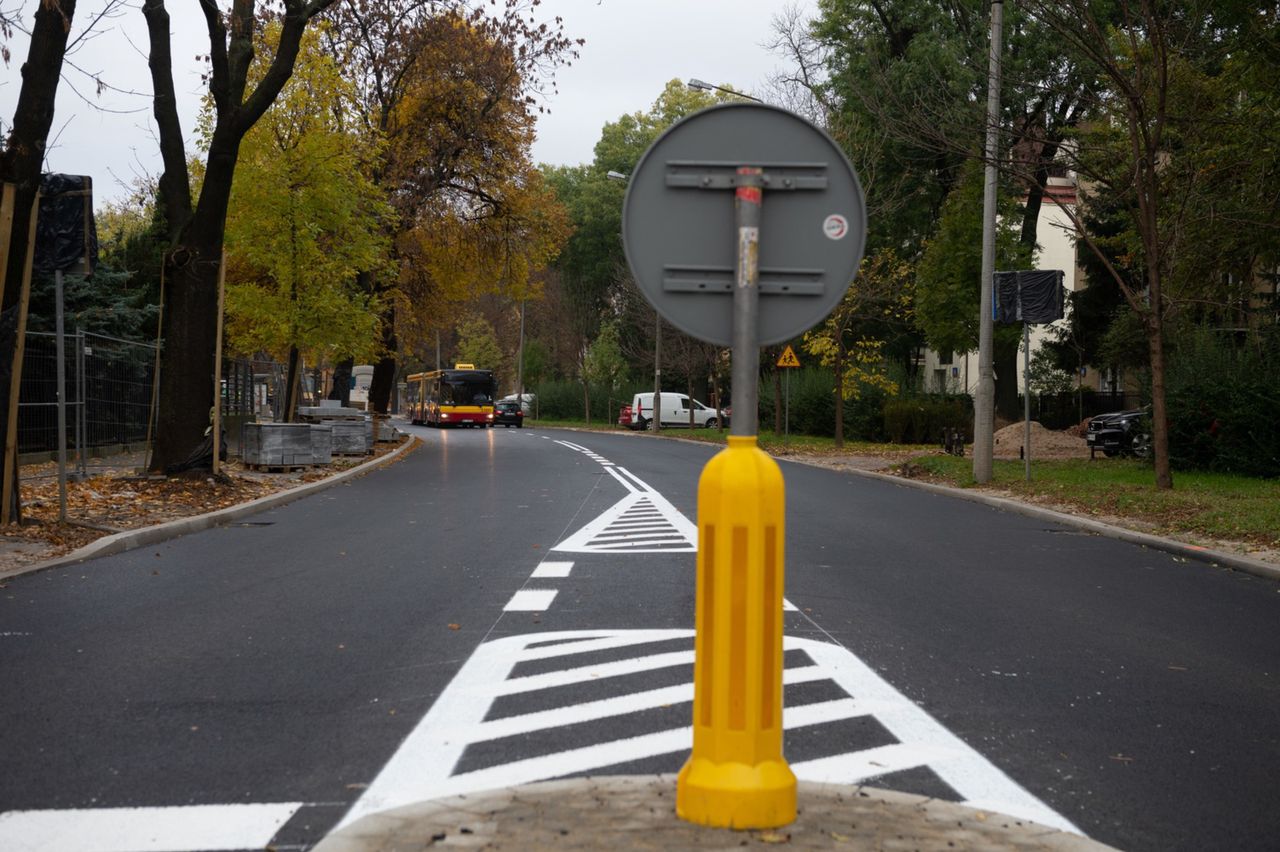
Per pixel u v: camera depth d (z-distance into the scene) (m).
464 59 34.62
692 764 3.73
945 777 4.71
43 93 12.65
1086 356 46.88
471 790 4.47
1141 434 26.30
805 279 3.80
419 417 78.88
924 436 40.81
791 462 31.28
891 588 9.88
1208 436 21.86
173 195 17.86
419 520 15.12
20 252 12.65
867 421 43.50
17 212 12.60
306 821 4.14
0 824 4.11
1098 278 44.31
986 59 21.48
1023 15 32.22
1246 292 24.95
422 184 35.16
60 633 7.63
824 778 4.65
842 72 40.25
